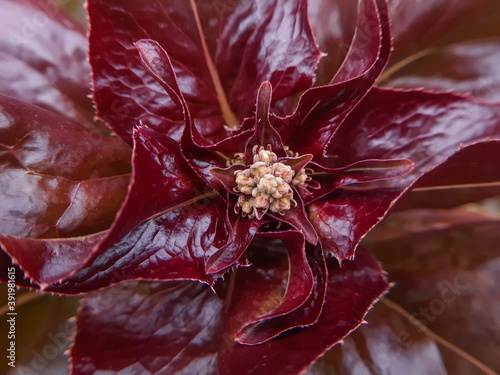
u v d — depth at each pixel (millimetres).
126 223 156
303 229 174
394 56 227
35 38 203
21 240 162
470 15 220
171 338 191
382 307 207
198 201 183
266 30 193
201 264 177
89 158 187
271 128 177
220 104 205
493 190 200
